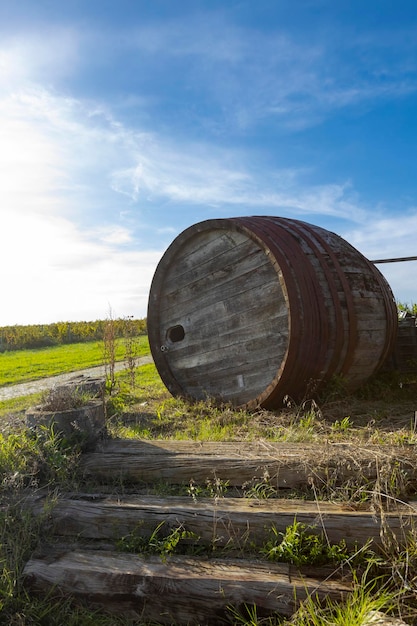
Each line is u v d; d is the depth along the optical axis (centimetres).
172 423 622
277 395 594
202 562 304
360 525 304
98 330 2802
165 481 394
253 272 651
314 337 583
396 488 330
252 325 653
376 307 672
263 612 273
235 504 342
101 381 784
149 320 807
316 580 283
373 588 279
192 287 751
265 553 309
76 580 299
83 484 402
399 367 788
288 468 369
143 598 289
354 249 739
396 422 525
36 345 2608
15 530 341
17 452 407
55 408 453
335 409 584
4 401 1096
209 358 723
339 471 354
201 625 279
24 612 291
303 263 606
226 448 418
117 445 446
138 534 335
